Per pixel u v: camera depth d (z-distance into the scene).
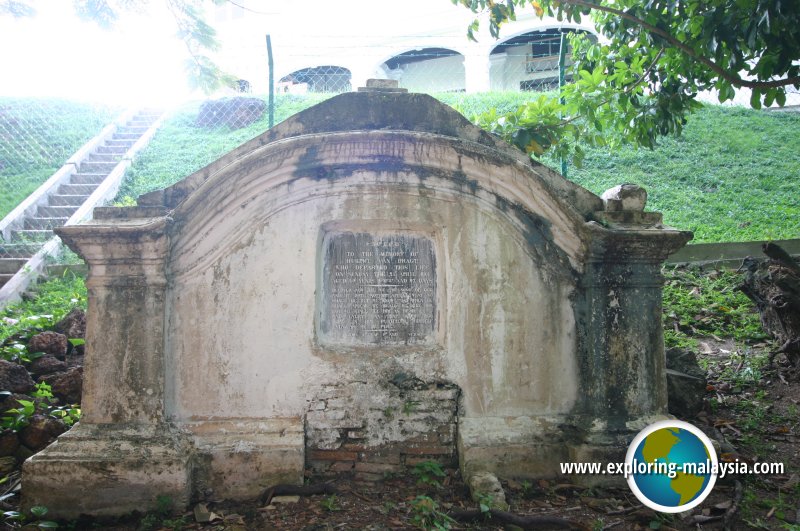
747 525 3.79
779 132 13.12
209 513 3.80
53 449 3.86
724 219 9.83
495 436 4.29
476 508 3.86
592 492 4.16
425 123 4.38
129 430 3.93
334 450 4.24
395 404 4.29
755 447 4.76
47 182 10.80
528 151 5.83
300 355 4.21
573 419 4.40
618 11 4.83
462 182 4.32
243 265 4.17
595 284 4.36
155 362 3.98
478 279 4.37
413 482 4.20
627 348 4.38
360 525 3.67
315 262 4.25
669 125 5.82
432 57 18.80
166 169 11.66
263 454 4.06
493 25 5.11
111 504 3.82
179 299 4.11
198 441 4.05
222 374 4.14
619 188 4.57
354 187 4.27
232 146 12.29
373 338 4.35
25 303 7.76
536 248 4.41
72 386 5.27
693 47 4.90
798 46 4.05
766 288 6.25
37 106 14.11
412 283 4.40
